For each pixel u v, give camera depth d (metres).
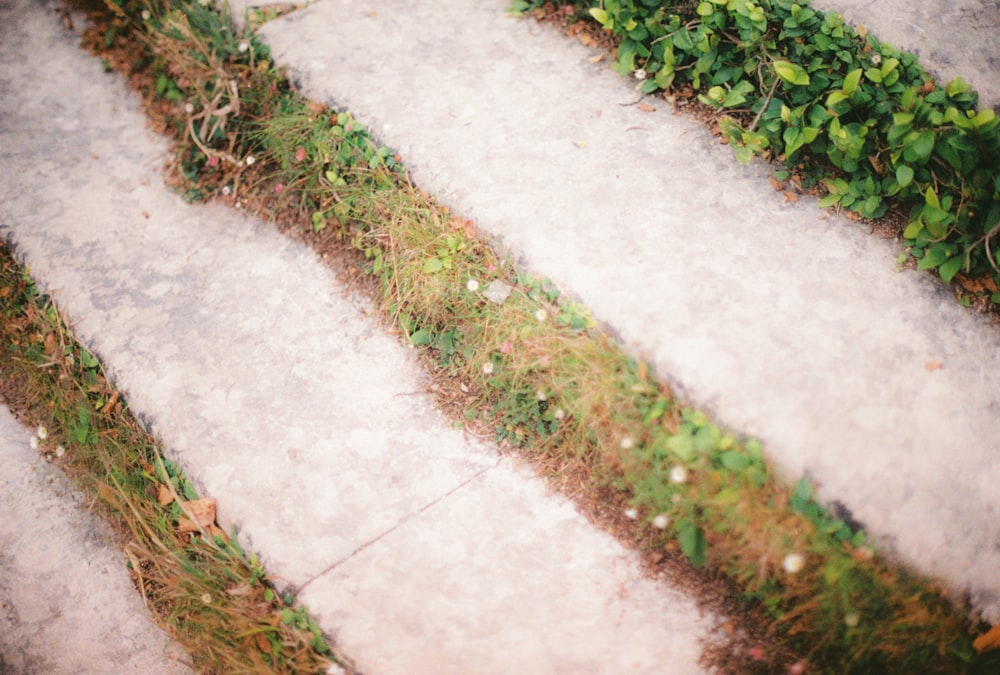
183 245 2.95
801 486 2.10
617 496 2.32
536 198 2.72
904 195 2.52
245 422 2.52
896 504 2.11
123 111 3.32
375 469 2.41
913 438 2.18
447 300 2.60
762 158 2.76
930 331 2.36
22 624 2.29
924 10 2.90
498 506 2.33
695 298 2.44
